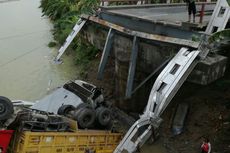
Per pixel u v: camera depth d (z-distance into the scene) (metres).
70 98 13.24
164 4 18.91
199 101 14.67
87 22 16.88
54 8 35.62
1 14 38.53
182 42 11.70
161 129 14.05
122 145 10.40
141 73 14.30
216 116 13.72
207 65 11.07
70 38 17.06
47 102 13.56
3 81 19.73
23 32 30.83
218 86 14.63
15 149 10.13
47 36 29.53
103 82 18.34
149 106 10.86
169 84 10.76
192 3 13.29
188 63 10.96
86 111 11.41
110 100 16.58
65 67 21.81
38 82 19.75
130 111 15.39
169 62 11.82
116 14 15.23
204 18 14.73
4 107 10.00
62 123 10.77
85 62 21.44
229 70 13.60
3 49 25.59
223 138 12.73
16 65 22.39
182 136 13.45
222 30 11.67
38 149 10.14
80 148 11.20
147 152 12.83
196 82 11.49
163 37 12.30
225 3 12.08
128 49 14.30
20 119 10.26
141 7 17.81
